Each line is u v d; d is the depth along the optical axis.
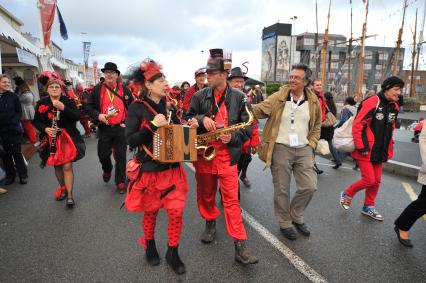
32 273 2.81
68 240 3.43
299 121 3.44
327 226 3.87
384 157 3.97
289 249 3.27
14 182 5.62
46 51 12.02
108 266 2.93
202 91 3.24
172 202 2.74
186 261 3.03
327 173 6.62
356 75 47.59
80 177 5.97
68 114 4.28
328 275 2.82
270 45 61.34
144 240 2.98
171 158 2.56
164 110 2.78
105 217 4.05
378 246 3.37
